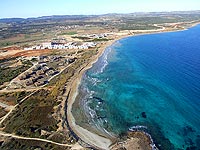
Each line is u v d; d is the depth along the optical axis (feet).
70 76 463.83
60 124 282.56
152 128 263.90
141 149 226.58
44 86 422.41
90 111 315.17
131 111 309.01
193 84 380.17
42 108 329.52
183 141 236.02
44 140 251.39
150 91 370.53
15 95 388.37
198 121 271.49
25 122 293.43
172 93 354.33
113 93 372.38
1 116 318.24
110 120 288.92
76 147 235.61
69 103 341.62
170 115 290.15
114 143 240.12
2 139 260.21
